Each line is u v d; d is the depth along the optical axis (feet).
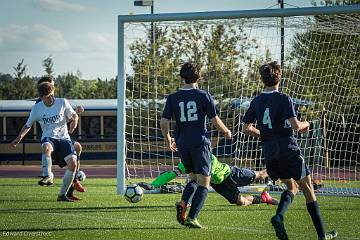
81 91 529.86
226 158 115.34
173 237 55.36
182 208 58.29
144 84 115.03
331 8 93.20
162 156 140.56
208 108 58.70
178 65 117.39
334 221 65.92
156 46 116.16
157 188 95.14
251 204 79.30
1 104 234.99
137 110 117.39
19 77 489.26
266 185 98.84
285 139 52.06
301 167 51.93
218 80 118.21
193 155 58.75
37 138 233.14
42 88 82.07
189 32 116.26
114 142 233.76
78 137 232.94
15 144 83.35
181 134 59.31
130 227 61.36
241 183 74.18
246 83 114.21
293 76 109.29
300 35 107.76
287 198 52.26
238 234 56.95
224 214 70.74
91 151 232.73
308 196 52.85
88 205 79.51
